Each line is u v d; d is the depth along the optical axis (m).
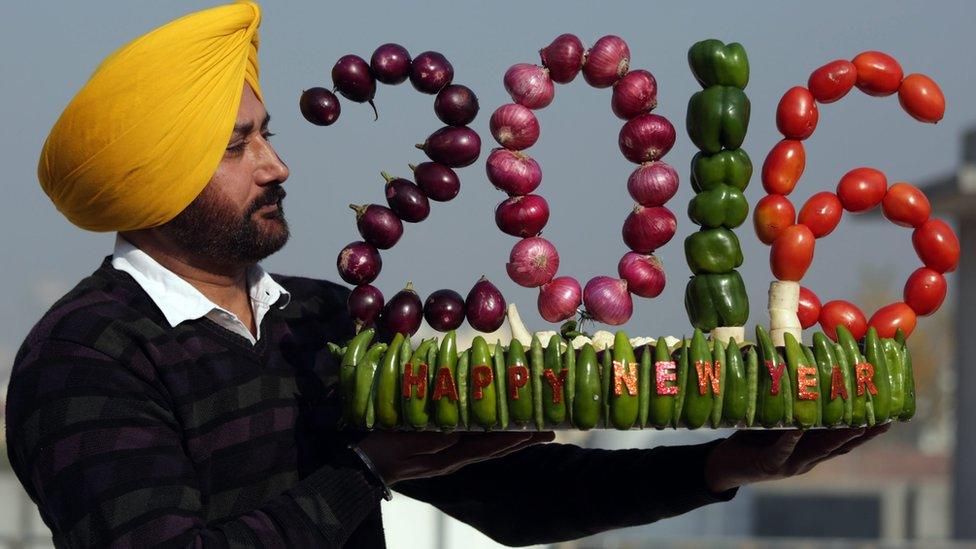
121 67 4.41
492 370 4.09
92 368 4.26
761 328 4.11
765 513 26.62
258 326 4.74
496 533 5.26
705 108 4.30
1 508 11.65
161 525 4.04
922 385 53.19
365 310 4.47
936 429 53.19
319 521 4.12
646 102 4.45
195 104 4.43
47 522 4.46
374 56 4.56
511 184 4.46
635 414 4.05
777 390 4.06
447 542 11.82
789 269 4.32
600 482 5.04
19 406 4.28
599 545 16.09
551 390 4.06
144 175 4.41
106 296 4.48
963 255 22.92
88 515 4.06
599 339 4.25
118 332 4.35
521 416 4.07
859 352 4.20
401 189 4.52
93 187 4.45
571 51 4.46
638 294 4.47
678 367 4.07
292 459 4.59
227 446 4.45
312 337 4.86
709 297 4.27
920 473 44.03
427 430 4.20
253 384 4.56
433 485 5.21
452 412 4.08
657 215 4.44
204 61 4.46
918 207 4.48
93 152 4.41
